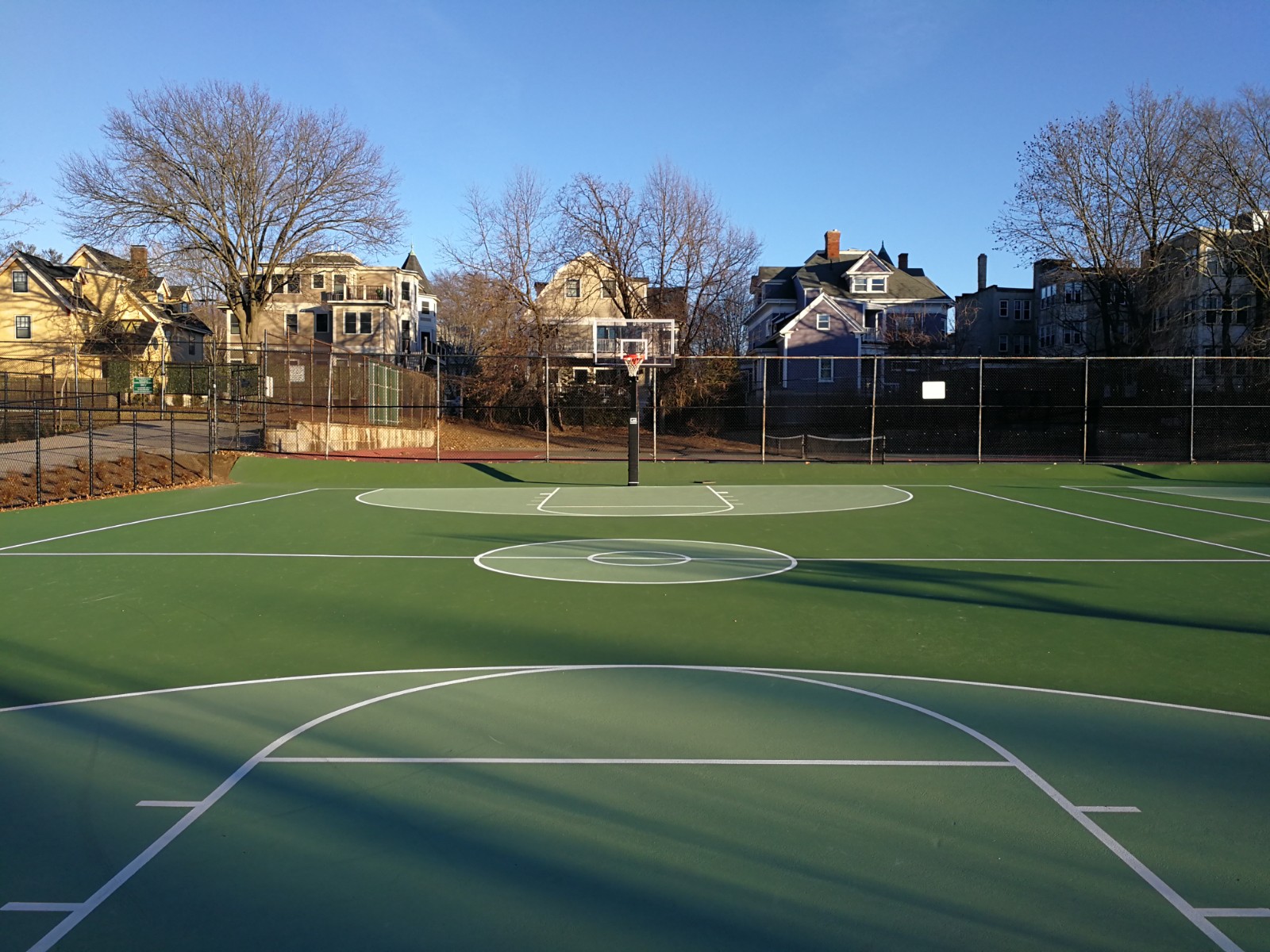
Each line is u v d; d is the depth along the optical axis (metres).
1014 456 30.09
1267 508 19.05
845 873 3.91
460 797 4.71
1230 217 30.97
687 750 5.43
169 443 27.72
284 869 3.94
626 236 40.59
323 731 5.75
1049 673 7.19
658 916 3.57
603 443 36.56
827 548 13.74
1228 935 3.44
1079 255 34.28
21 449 23.70
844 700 6.46
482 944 3.37
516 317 41.50
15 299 43.59
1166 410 29.08
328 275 54.47
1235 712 6.20
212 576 11.31
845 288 53.12
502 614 9.27
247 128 39.28
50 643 8.09
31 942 3.38
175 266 39.22
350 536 14.93
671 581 11.09
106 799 4.70
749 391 40.25
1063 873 3.91
